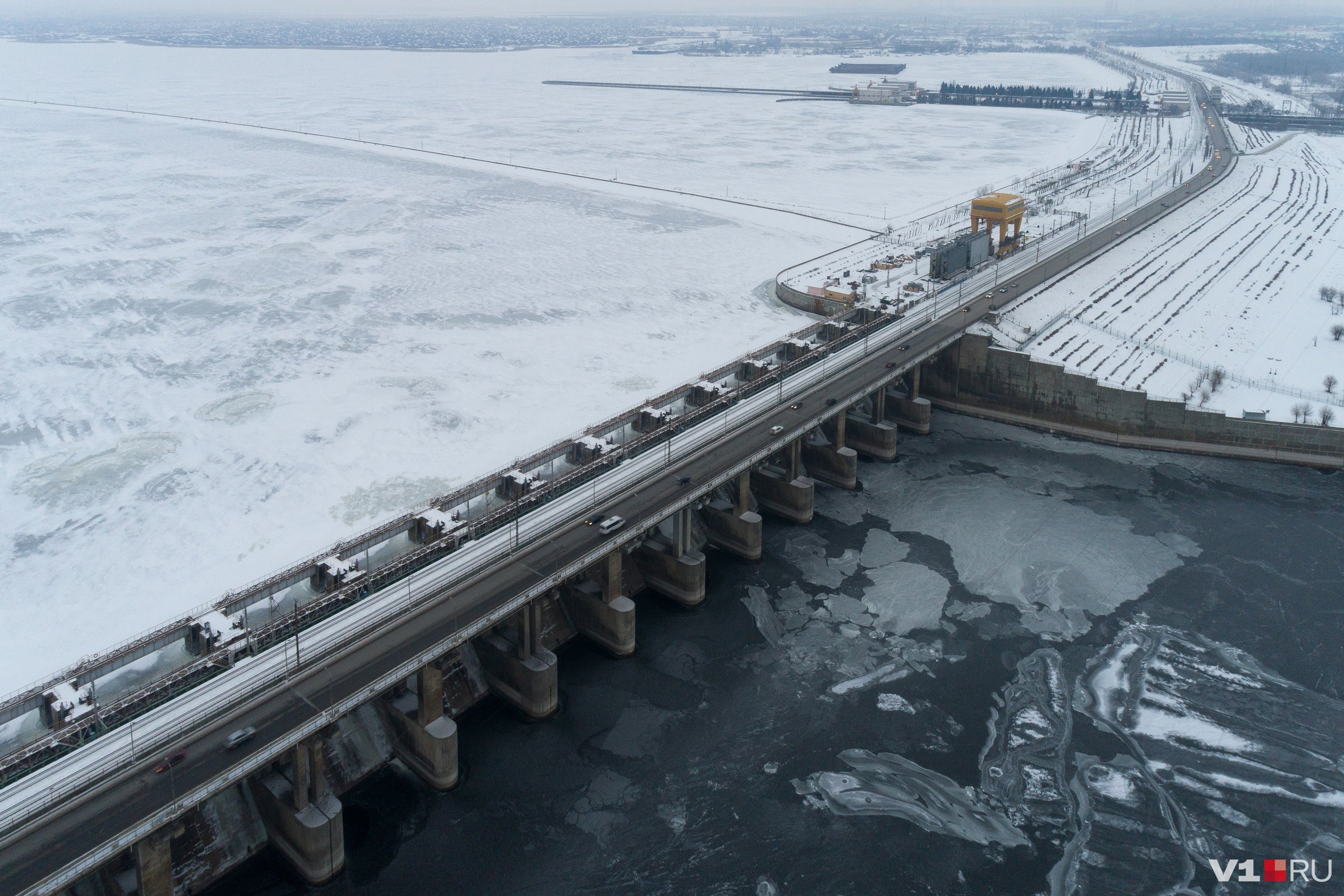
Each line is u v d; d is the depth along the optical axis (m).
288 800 66.75
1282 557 102.94
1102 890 66.12
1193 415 125.75
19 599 90.19
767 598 98.81
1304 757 76.88
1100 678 85.94
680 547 96.81
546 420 126.25
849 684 85.94
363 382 139.62
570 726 81.56
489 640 84.25
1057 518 111.88
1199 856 68.50
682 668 88.62
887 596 98.38
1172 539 106.88
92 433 124.56
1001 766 76.62
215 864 67.69
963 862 68.38
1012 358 135.75
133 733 63.62
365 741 76.88
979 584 100.00
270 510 105.25
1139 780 75.00
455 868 68.44
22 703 65.75
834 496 119.12
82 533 101.31
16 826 55.69
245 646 72.62
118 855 57.97
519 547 85.06
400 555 90.25
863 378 123.00
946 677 86.62
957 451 130.38
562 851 69.81
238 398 134.50
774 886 66.75
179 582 92.56
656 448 104.94
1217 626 92.38
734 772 76.56
